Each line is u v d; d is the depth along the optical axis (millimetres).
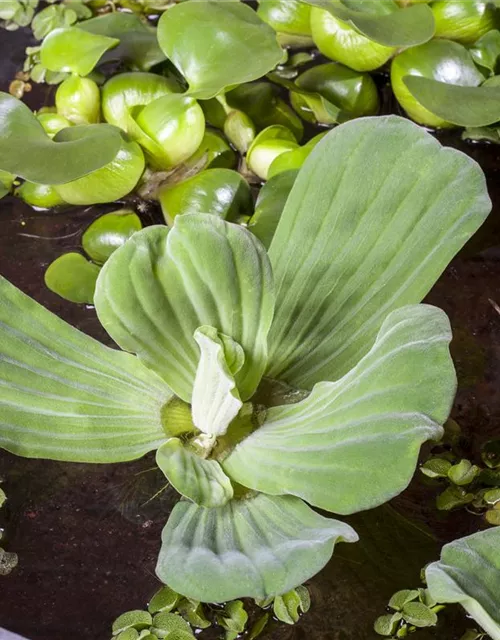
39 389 664
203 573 613
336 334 686
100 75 815
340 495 626
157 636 646
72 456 662
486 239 770
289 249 693
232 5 788
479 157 797
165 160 760
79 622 659
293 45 835
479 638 653
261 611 661
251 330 654
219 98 791
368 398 634
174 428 671
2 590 667
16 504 688
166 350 655
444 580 613
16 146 722
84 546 678
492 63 800
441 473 686
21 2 861
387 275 687
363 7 786
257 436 664
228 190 754
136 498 689
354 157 688
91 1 862
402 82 779
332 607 662
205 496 641
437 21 795
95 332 736
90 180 745
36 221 774
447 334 631
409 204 688
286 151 765
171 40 766
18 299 667
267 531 639
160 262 636
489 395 718
